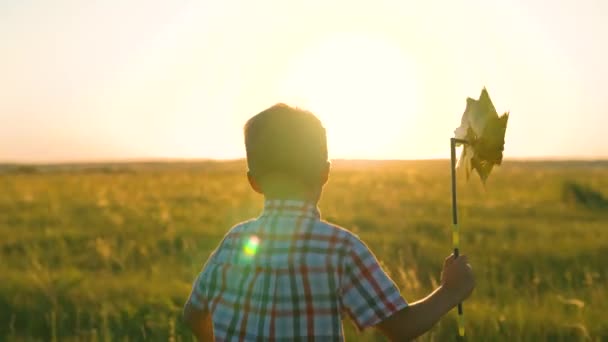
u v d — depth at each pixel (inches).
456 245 101.7
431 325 94.5
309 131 96.0
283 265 93.0
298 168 95.6
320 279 92.3
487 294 339.9
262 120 96.9
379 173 1819.6
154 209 832.3
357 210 784.3
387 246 490.9
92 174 2215.8
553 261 442.3
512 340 254.2
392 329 93.4
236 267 97.2
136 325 271.7
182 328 256.8
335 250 93.3
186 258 461.7
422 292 342.0
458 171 104.1
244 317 94.3
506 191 1146.0
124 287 339.6
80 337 266.4
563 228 605.9
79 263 443.2
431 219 677.3
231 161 4028.1
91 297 317.7
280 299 92.4
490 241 518.9
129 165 4719.5
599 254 459.5
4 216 732.0
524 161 5423.2
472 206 839.1
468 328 262.2
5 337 266.7
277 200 97.0
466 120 103.8
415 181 1482.5
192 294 102.6
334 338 92.1
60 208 838.5
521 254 458.3
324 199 955.3
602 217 735.7
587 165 4827.8
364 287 93.0
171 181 1640.0
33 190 1268.5
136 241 535.8
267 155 95.9
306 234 94.1
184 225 644.7
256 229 96.8
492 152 102.7
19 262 438.0
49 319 283.3
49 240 540.7
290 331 91.6
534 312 283.6
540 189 1147.3
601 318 276.2
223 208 863.7
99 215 750.5
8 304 307.1
